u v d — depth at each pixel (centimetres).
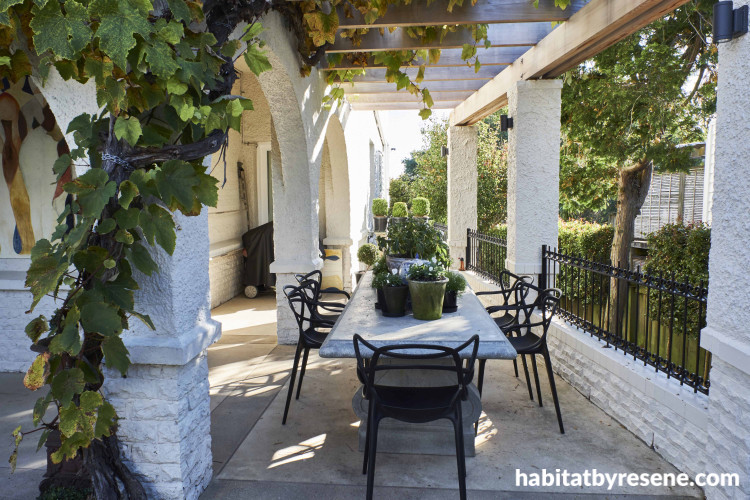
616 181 875
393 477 320
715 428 279
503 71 586
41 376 204
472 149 877
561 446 357
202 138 230
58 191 489
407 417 286
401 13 401
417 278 349
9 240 501
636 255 1191
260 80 438
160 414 279
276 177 566
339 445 362
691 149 659
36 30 164
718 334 266
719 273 266
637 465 331
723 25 249
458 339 302
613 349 421
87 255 210
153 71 184
